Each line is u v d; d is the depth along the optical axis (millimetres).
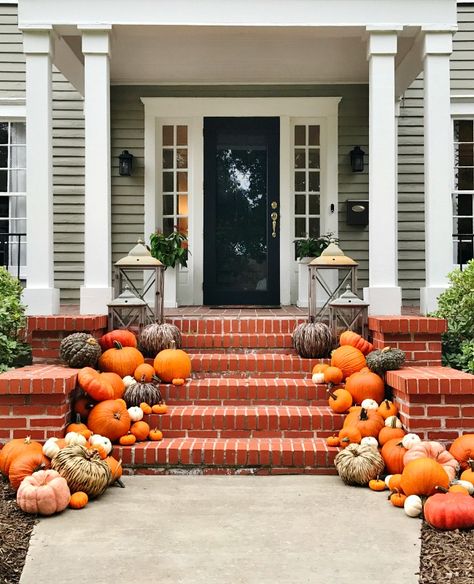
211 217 8445
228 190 8469
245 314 6648
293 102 8359
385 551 3102
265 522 3475
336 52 7348
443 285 5973
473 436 4191
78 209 8414
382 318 5309
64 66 7129
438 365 5234
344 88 8375
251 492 3988
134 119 8391
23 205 8664
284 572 2877
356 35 6219
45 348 5320
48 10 5914
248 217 8461
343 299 5566
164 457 4391
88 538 3252
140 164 8367
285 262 8398
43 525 3426
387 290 5887
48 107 5961
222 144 8453
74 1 5922
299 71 7965
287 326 5934
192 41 7004
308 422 4703
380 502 3812
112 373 4883
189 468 4410
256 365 5426
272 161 8422
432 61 6051
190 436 4707
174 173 8508
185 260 8055
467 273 5500
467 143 8625
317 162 8547
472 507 3367
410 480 3688
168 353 5164
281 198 8414
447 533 3312
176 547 3143
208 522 3471
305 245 7887
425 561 2994
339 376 5020
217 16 6008
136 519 3516
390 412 4609
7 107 8469
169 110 8367
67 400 4457
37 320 5262
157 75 8109
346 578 2824
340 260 5711
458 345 5562
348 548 3137
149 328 5473
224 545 3166
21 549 3123
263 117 8430
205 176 8430
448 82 6047
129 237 8375
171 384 5109
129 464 4387
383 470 4191
